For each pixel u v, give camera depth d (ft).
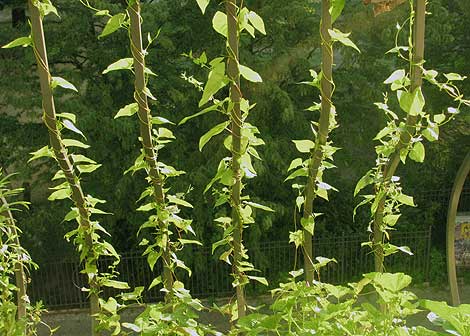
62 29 22.61
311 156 6.43
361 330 6.04
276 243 25.55
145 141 6.19
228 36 5.37
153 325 6.12
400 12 21.88
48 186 25.29
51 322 23.61
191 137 24.97
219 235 24.38
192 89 22.77
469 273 25.75
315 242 25.94
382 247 6.80
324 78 5.77
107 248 6.87
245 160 6.13
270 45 24.29
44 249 24.80
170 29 22.44
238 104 5.66
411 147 6.00
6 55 23.41
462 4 25.27
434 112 25.67
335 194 27.04
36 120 26.58
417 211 27.58
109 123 22.45
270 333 6.95
